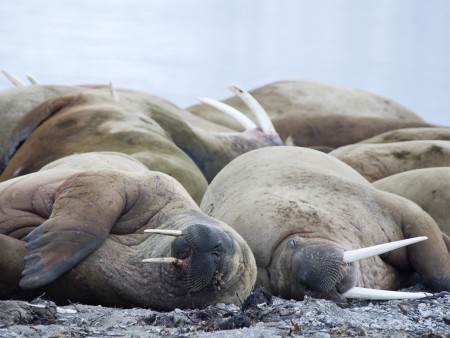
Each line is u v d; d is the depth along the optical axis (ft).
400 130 163.53
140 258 90.89
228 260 86.63
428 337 81.51
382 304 92.94
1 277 89.61
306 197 104.42
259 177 110.01
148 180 95.96
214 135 163.84
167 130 154.10
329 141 187.32
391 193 113.09
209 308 87.04
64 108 148.77
